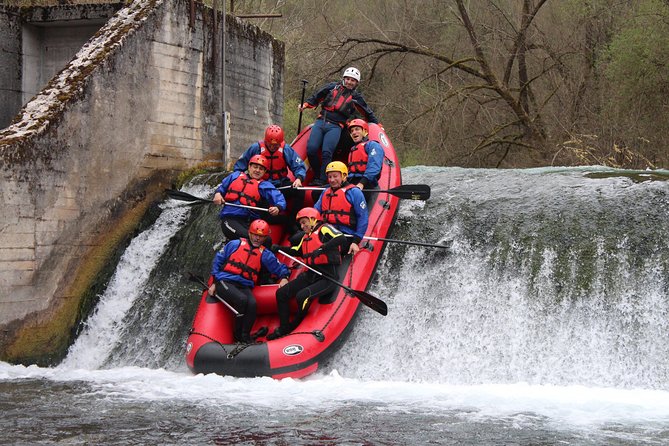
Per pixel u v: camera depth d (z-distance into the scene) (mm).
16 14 14203
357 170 10125
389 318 9312
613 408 7125
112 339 10617
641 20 21312
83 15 13922
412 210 10570
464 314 9156
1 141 10242
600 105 23750
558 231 9422
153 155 12586
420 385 8242
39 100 11156
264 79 15641
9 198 10156
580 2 23984
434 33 26156
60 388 8188
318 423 6645
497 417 6836
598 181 10102
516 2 25219
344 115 11125
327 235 8875
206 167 13734
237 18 14641
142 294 11133
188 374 9133
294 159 10312
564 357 8453
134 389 8070
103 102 11617
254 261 9008
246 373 8352
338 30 26359
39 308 10562
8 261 10156
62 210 10930
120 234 11914
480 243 9703
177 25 13023
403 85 26172
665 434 6301
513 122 24547
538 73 25688
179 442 6125
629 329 8414
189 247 11367
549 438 6203
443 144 24688
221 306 9070
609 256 8969
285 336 8586
